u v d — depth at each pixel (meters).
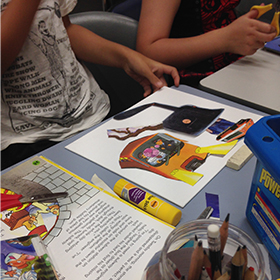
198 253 0.23
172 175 0.46
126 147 0.53
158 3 0.97
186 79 0.98
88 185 0.45
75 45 0.96
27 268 0.33
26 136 0.75
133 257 0.34
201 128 0.57
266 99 0.67
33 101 0.77
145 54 1.00
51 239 0.37
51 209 0.41
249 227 0.38
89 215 0.40
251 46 0.85
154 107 0.65
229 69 0.81
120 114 0.63
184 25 1.06
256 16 0.87
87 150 0.53
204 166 0.48
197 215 0.40
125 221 0.39
